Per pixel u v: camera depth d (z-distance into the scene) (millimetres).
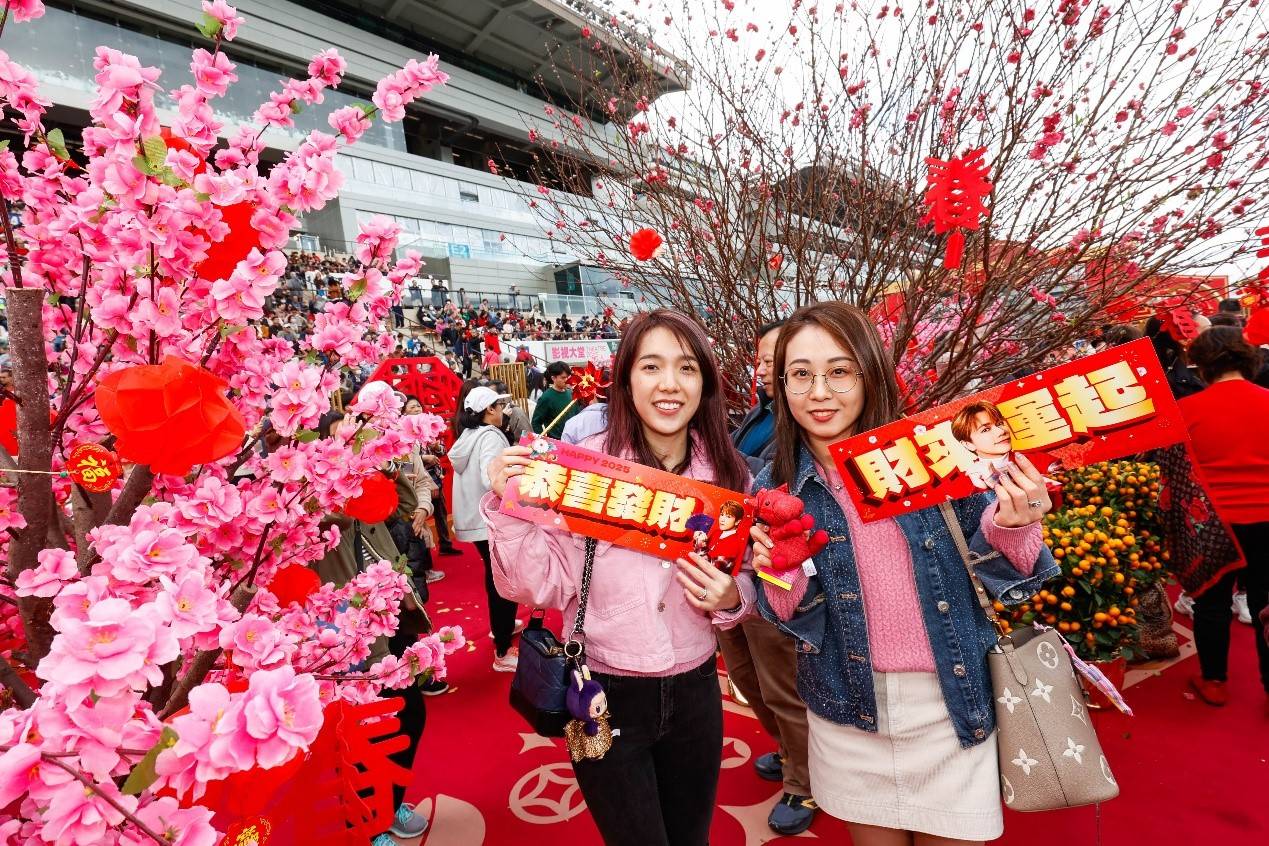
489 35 27531
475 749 2893
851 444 1356
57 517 917
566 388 6246
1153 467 3525
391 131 24719
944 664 1375
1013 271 2688
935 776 1381
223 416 722
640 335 1558
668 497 1476
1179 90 2451
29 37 17250
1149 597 3209
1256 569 2652
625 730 1492
